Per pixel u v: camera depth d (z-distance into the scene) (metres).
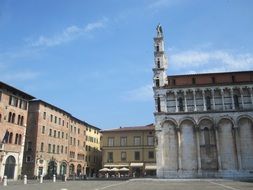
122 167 97.00
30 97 75.69
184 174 67.19
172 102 72.81
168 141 70.00
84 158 111.81
